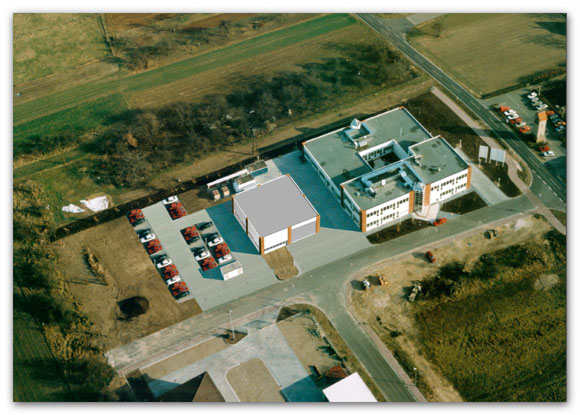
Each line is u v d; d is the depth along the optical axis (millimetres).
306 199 187125
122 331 164375
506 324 160375
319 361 155625
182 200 196375
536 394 147375
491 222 183500
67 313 167750
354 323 162625
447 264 173750
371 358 155375
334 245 181375
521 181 194375
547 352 154250
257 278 174500
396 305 165750
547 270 171000
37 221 192000
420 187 183000
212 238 184000
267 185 191375
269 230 178250
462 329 160000
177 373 155375
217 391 151375
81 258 181625
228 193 196500
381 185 186375
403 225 185000
